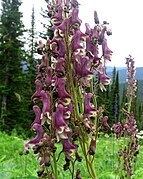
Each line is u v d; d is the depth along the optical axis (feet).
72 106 0.67
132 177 1.24
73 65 0.69
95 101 0.75
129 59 1.43
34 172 1.31
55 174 0.64
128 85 1.42
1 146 2.46
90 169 0.69
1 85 6.73
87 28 0.75
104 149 2.23
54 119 0.62
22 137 4.29
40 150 0.62
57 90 0.63
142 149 2.37
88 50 0.74
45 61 0.64
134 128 1.24
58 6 0.70
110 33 0.76
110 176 1.29
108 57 0.76
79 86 0.71
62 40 0.67
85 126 0.66
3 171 1.05
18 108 6.80
